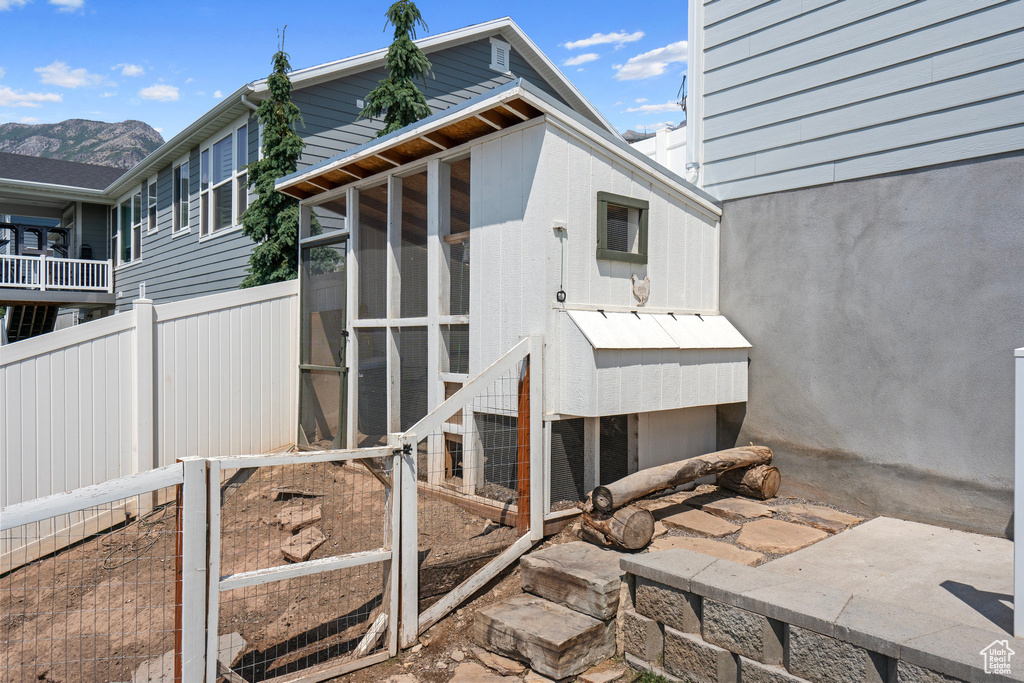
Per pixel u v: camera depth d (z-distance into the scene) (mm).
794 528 4383
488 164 4961
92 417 5879
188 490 2830
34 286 17250
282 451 7340
